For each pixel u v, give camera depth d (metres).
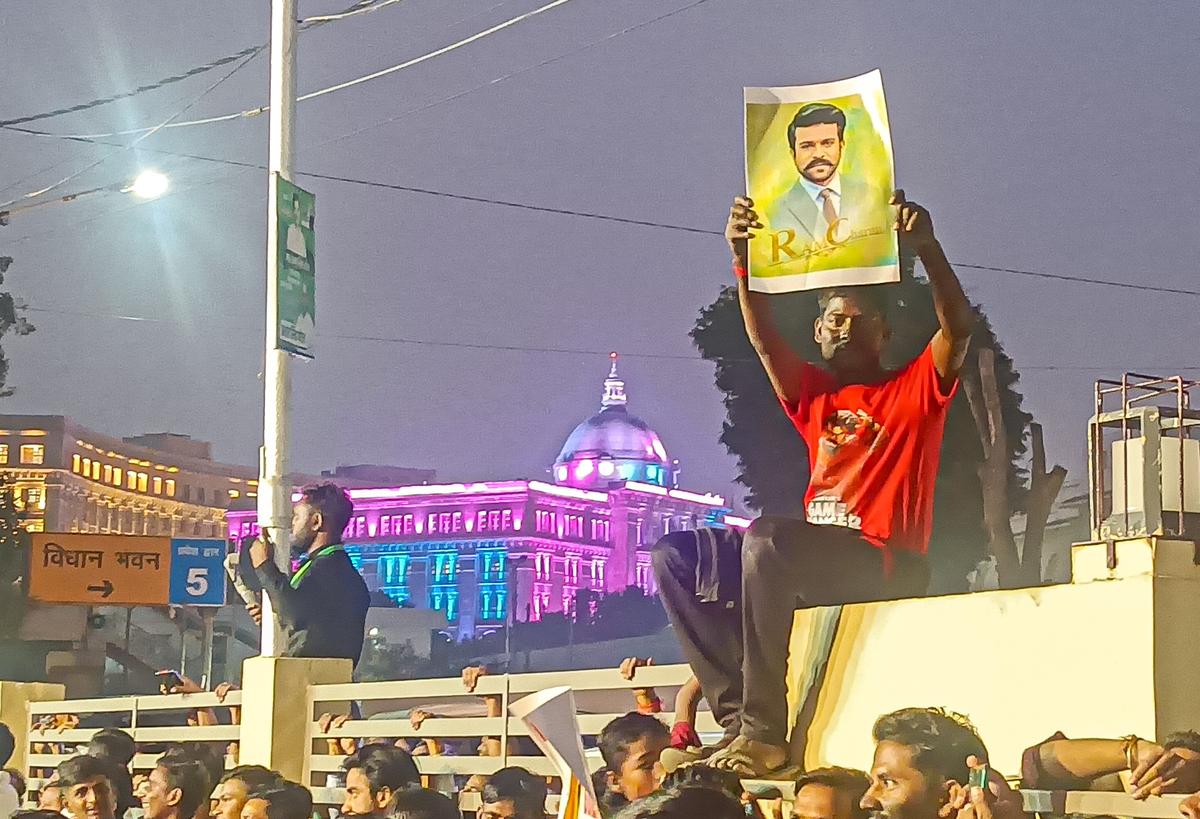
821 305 6.70
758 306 6.50
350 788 7.45
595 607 72.06
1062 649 4.95
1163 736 4.61
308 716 9.34
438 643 63.59
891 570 6.13
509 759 7.80
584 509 99.06
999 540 8.88
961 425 20.95
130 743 9.22
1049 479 10.44
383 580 98.62
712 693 6.32
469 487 98.38
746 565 6.09
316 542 9.94
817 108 6.40
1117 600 4.79
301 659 9.43
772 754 5.92
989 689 5.18
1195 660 4.70
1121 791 4.69
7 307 40.28
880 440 6.32
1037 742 4.99
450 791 8.15
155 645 40.09
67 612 31.48
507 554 96.06
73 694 30.78
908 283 21.53
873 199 6.29
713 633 6.33
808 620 5.93
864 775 5.23
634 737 6.32
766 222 6.46
